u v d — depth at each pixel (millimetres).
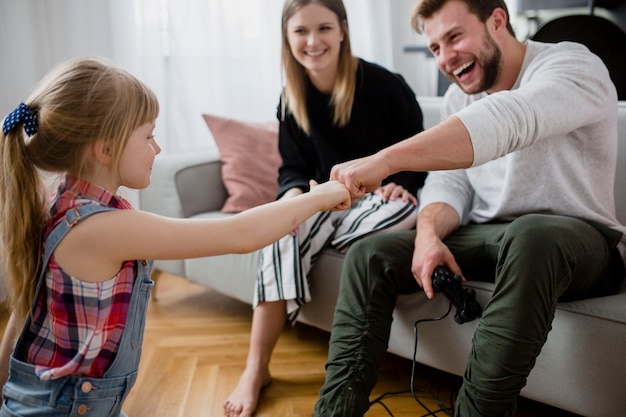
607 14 2578
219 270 1845
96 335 917
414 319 1396
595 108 1226
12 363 958
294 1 1683
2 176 931
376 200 1623
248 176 2025
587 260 1140
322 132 1792
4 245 950
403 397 1490
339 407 1164
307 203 1054
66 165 935
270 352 1539
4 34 2221
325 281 1562
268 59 2635
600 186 1317
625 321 1099
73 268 906
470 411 1072
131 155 956
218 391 1545
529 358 1045
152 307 2115
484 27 1325
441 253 1279
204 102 2557
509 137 1111
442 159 1105
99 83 922
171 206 1948
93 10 2316
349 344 1219
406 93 1789
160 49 2412
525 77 1323
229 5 2535
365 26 2807
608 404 1134
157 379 1603
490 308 1079
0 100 2256
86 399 943
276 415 1429
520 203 1333
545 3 2590
